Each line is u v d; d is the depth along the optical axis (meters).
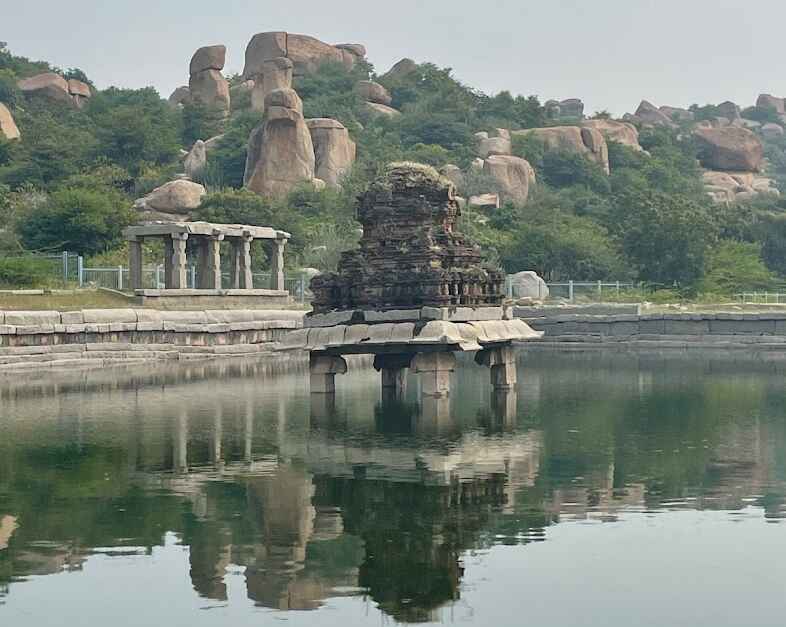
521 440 15.80
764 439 15.80
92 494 11.97
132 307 38.09
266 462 13.97
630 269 64.00
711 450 14.77
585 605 8.24
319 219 70.50
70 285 42.34
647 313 45.97
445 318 19.72
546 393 23.34
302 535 10.23
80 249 56.75
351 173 78.62
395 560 9.41
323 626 7.87
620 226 68.62
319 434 16.55
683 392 23.72
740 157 123.06
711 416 18.88
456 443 15.53
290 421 18.25
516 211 74.06
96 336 34.56
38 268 42.69
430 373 20.38
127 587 8.76
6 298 35.41
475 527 10.51
